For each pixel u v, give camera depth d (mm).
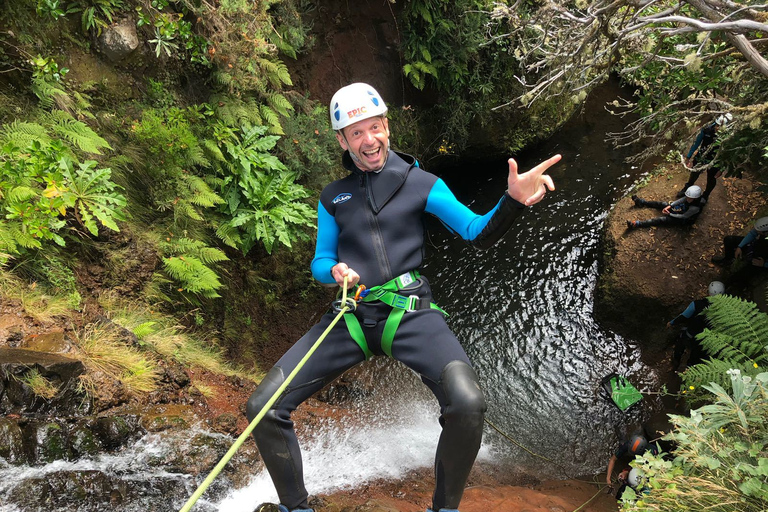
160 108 6961
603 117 12516
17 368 4219
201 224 7059
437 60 10000
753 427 3178
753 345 5559
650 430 7168
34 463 3846
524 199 2133
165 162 6602
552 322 9125
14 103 5805
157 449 4363
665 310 8484
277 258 8266
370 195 2449
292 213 7477
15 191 5043
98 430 4270
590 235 10383
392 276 2381
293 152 8117
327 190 2580
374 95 2406
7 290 5047
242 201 7465
